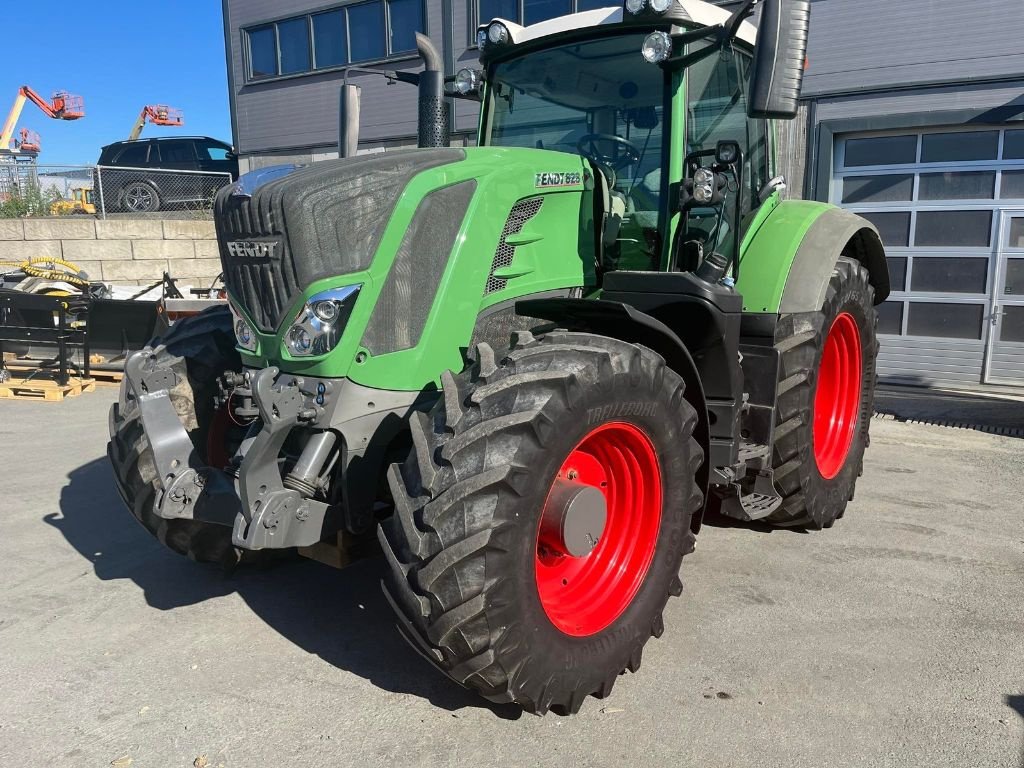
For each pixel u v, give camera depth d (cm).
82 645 295
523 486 221
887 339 909
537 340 253
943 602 330
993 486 491
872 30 864
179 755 230
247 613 322
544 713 239
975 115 819
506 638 223
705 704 257
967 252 852
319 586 349
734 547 392
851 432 445
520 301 282
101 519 430
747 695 262
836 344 441
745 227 390
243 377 288
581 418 235
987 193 835
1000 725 245
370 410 261
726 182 319
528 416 223
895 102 862
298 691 264
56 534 408
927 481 503
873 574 359
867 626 309
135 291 958
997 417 695
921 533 411
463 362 279
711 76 354
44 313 792
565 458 234
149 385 293
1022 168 814
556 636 239
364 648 294
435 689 267
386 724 246
